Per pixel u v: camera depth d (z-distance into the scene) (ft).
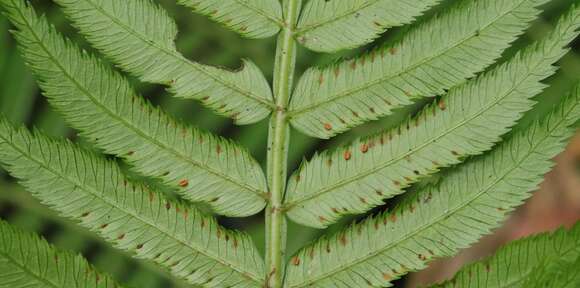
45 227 1.98
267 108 1.54
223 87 1.53
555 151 1.49
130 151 1.49
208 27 1.99
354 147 1.53
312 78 1.54
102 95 1.48
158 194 1.50
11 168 1.46
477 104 1.50
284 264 1.53
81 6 1.48
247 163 1.53
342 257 1.52
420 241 1.51
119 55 1.49
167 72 1.51
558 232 1.48
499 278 1.48
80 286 1.46
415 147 1.51
